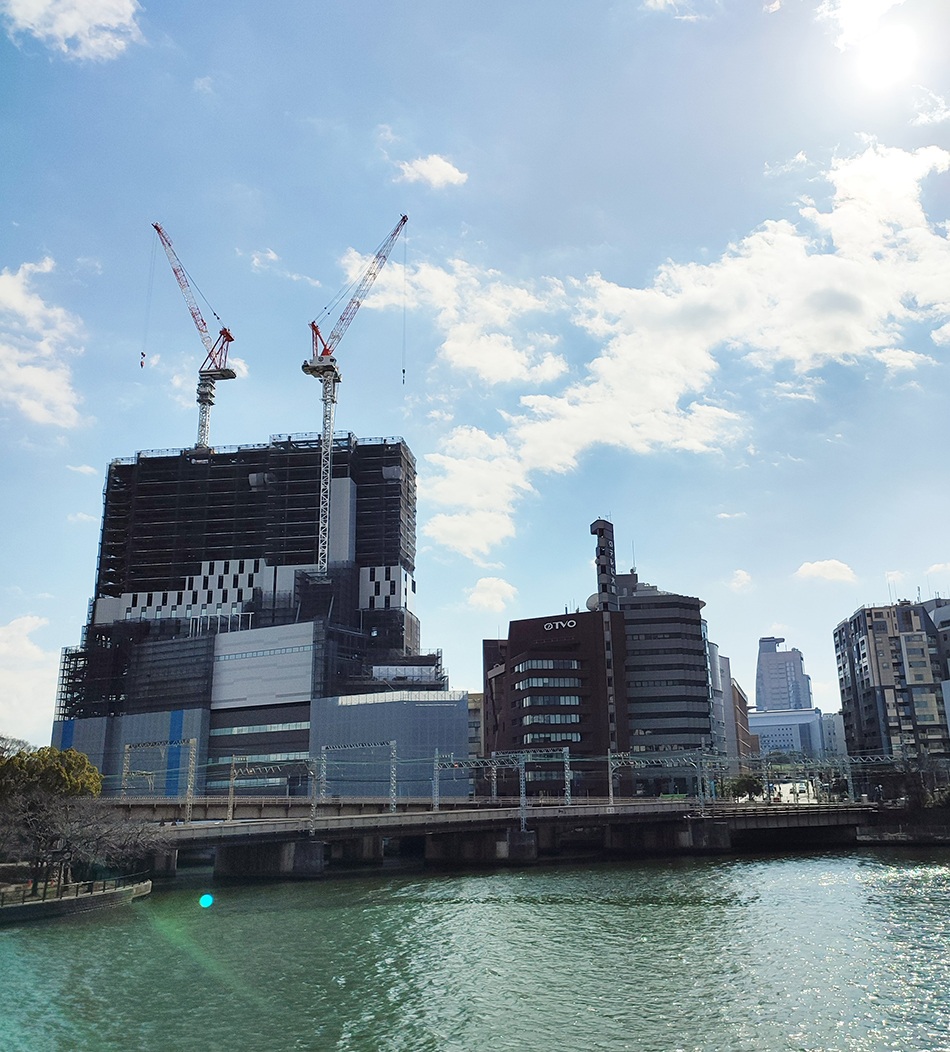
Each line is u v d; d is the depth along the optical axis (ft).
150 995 190.70
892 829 615.16
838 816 595.47
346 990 195.42
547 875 433.89
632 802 597.11
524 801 517.96
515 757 617.21
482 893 358.02
